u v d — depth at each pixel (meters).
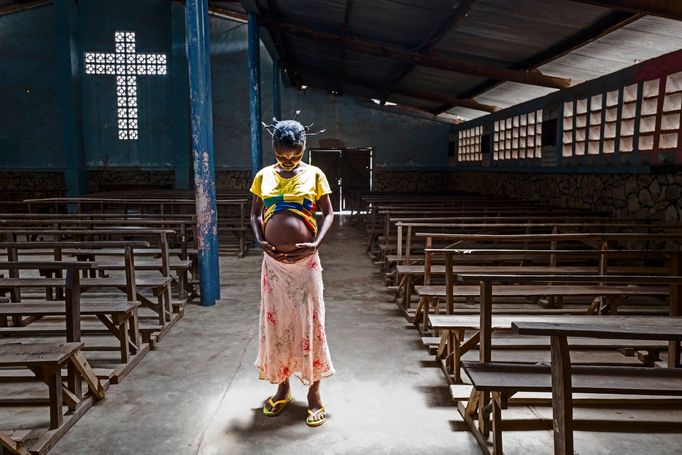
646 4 5.51
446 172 19.06
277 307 3.05
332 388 3.67
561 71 9.41
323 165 18.92
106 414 3.27
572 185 9.93
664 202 7.19
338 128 18.80
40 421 3.14
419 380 3.82
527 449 2.80
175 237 8.91
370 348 4.51
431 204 10.22
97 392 3.42
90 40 17.61
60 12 16.47
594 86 8.92
